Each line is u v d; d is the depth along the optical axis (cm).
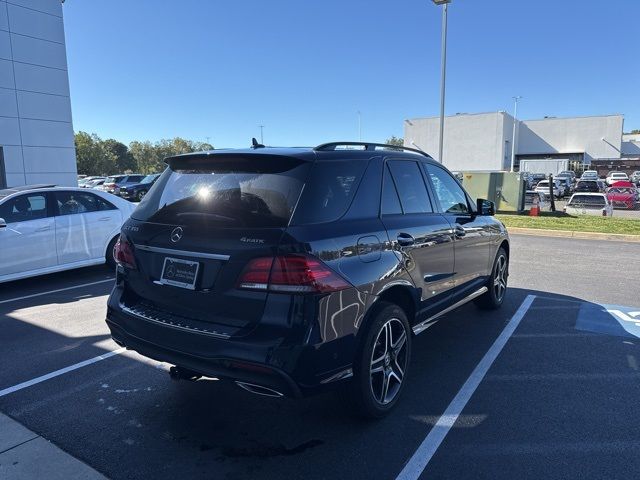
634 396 368
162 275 312
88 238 771
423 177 427
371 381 321
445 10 1786
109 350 464
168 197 334
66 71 1748
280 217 282
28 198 718
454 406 354
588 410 347
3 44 1566
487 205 535
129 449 299
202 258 291
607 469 277
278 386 265
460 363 433
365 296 305
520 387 385
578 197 2014
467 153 6425
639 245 1185
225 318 284
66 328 529
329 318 278
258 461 287
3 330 522
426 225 395
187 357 287
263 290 270
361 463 285
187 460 288
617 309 603
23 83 1627
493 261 561
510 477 271
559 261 955
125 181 3388
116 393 376
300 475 273
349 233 306
